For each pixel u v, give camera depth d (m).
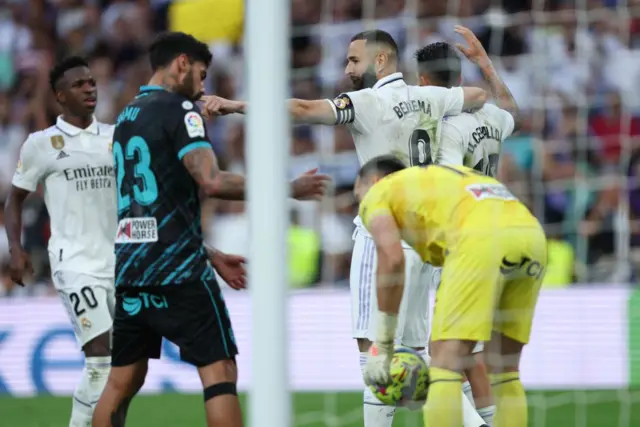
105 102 39.53
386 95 18.38
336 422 24.98
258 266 11.33
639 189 34.66
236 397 15.42
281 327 11.31
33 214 33.81
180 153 15.27
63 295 20.78
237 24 14.17
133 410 27.02
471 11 39.53
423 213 16.09
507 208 16.22
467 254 15.74
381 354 16.16
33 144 21.02
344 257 33.72
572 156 35.81
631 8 38.81
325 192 14.73
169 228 15.43
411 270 18.84
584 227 33.69
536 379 29.12
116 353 16.05
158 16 41.31
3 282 33.97
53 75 21.05
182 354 15.48
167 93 15.72
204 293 15.48
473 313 15.71
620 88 37.62
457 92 19.09
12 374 31.14
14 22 41.25
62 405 28.41
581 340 29.05
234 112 17.02
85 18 41.34
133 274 15.50
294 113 17.66
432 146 18.75
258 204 11.34
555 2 39.00
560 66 38.03
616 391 28.34
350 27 40.16
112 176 21.03
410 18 39.75
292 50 40.19
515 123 20.14
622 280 32.22
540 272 16.56
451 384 15.66
